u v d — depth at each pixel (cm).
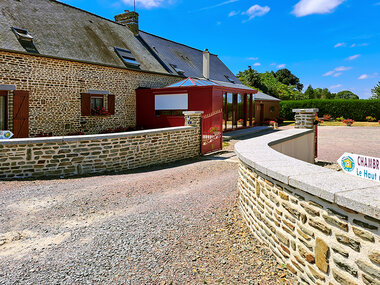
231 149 1213
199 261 319
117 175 754
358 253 202
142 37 2006
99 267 307
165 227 404
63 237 378
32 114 1138
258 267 304
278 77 6347
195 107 1497
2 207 488
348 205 198
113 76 1458
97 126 1391
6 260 321
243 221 422
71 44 1342
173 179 681
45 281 283
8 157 689
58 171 732
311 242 251
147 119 1606
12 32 1155
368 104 2572
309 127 938
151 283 281
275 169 296
